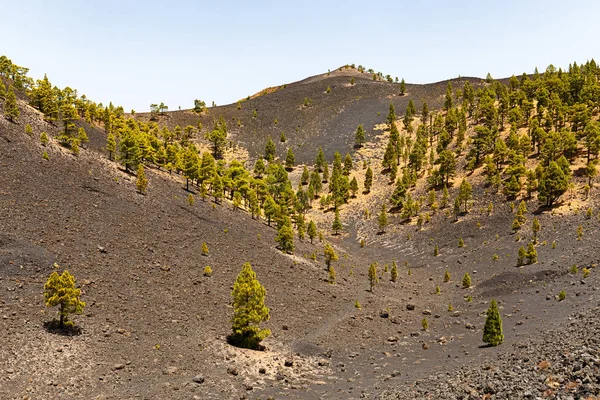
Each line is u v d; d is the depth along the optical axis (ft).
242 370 114.73
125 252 173.27
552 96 440.04
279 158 609.83
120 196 232.73
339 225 390.83
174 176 342.23
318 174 507.30
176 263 182.91
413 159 469.57
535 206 311.88
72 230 172.45
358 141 611.47
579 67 581.12
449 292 238.07
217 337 133.59
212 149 614.34
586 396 60.23
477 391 78.28
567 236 258.57
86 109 393.91
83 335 112.78
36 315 114.42
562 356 80.94
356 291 225.97
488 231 308.60
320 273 241.14
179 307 147.95
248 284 132.26
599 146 322.96
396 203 412.98
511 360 96.32
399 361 137.08
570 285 194.70
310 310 183.32
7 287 122.21
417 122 635.66
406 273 285.02
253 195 337.11
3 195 177.47
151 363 107.86
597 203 283.18
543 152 346.33
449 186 407.85
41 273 135.33
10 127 252.62
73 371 94.99
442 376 102.32
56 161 240.32
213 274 186.60
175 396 91.91
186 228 228.84
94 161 271.90
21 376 87.92
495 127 447.83
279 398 98.78
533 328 147.02
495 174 373.20
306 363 128.88
